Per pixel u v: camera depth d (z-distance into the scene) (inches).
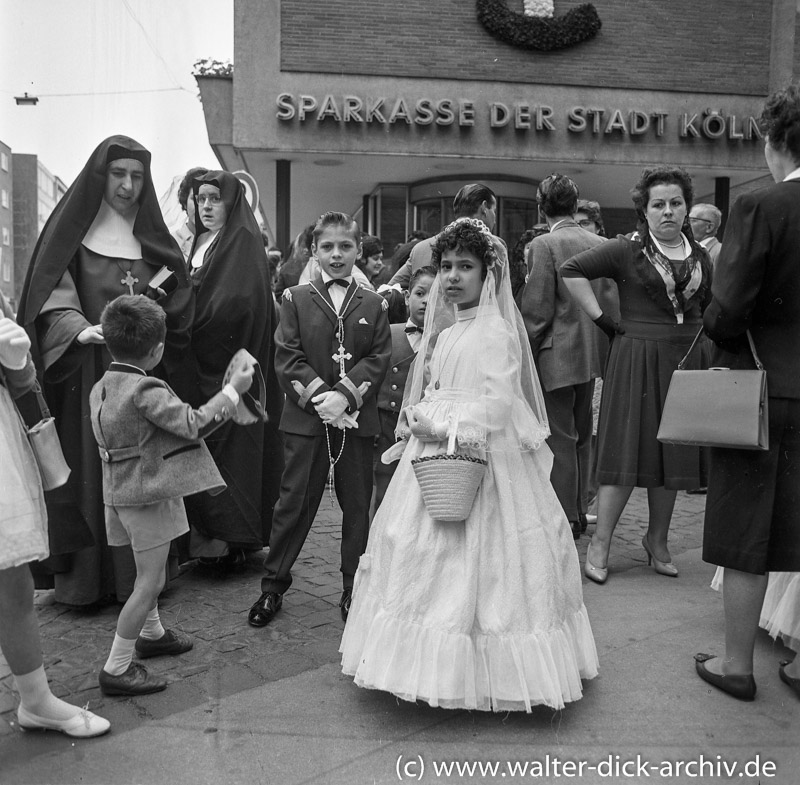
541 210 186.4
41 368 137.7
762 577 106.5
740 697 107.7
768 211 100.4
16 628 94.3
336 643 128.0
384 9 469.7
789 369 103.3
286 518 138.9
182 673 116.8
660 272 153.6
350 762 93.1
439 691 96.8
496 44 478.6
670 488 153.5
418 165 506.3
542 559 104.0
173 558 156.7
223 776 90.3
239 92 464.4
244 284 158.1
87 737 98.2
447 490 101.0
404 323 187.2
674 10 487.5
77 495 138.7
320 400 134.6
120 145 140.3
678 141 495.2
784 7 491.2
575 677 102.3
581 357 175.9
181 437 109.2
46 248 139.2
